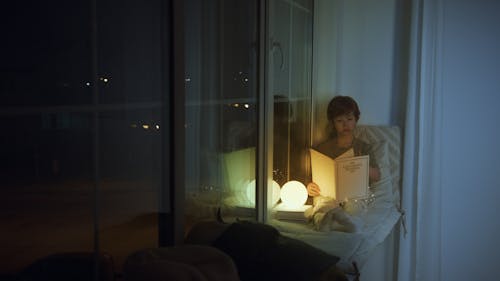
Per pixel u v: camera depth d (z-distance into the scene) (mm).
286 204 2492
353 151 2619
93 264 1104
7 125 853
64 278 1002
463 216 3170
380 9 3105
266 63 2270
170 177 1456
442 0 2975
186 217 1623
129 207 1257
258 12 2195
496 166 3086
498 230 3121
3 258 854
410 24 3014
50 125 953
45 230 947
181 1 1455
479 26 3029
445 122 3145
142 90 1313
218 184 1870
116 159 1192
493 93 3045
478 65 3053
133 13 1258
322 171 2521
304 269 1400
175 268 1117
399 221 3039
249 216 2182
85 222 1073
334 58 3139
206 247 1313
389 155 3004
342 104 2779
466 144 3121
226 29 1894
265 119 2291
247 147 2162
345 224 2174
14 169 870
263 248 1477
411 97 3039
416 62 3023
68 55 1003
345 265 1868
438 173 3055
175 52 1432
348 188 2463
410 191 3055
